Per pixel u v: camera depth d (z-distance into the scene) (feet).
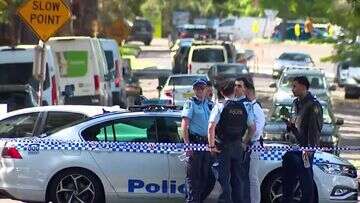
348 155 217.36
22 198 126.41
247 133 120.37
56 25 175.01
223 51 394.32
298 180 126.11
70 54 246.27
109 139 127.13
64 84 244.83
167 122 127.54
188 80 279.49
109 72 272.31
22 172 125.80
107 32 426.92
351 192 127.44
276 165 125.18
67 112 143.74
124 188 124.67
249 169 120.67
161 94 278.26
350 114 348.18
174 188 124.26
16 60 194.80
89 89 247.70
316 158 127.24
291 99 234.38
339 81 447.83
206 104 122.93
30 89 179.11
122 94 283.59
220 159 118.01
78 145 125.39
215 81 337.52
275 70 518.78
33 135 142.10
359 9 242.17
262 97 406.21
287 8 590.96
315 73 292.81
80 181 125.39
